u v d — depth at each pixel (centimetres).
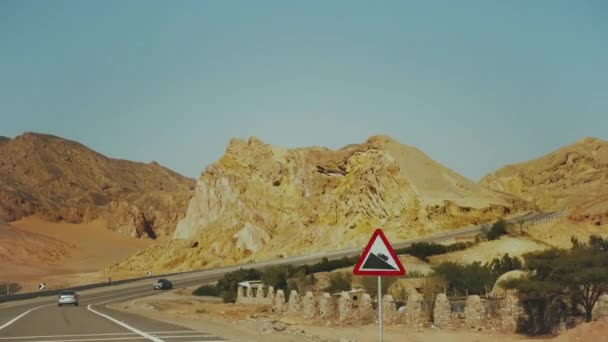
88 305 6525
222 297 7750
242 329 3197
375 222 14600
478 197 14512
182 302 7175
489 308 3569
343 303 4206
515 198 14962
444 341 3045
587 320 3262
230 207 18312
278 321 4272
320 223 15725
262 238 17112
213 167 19538
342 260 9262
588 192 19562
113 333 2905
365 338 3120
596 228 9788
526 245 8906
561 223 9988
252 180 18650
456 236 11338
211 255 17138
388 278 5350
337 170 17425
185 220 19225
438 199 14125
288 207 17575
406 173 14875
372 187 14975
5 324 3556
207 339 2614
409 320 3781
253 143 19312
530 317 3338
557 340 2189
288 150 18762
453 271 5631
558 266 3453
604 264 3559
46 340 2612
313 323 4078
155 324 3488
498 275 5709
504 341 3003
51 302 7394
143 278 11588
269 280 7250
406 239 13525
